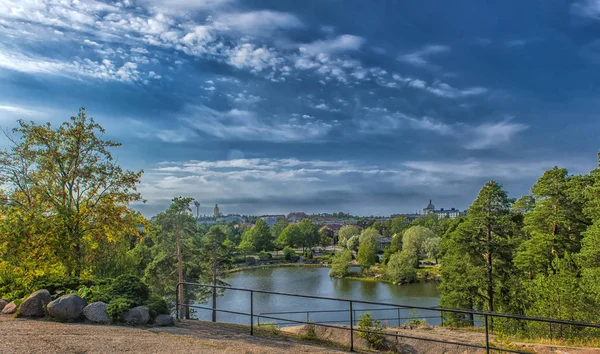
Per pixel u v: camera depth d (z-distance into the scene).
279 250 156.00
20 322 9.15
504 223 28.34
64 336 7.99
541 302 18.56
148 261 42.69
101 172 18.17
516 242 30.19
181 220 36.66
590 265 20.83
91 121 18.56
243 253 112.19
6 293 12.30
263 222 138.50
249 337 9.26
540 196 28.62
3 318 9.56
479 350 12.28
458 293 28.70
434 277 74.56
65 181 17.67
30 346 7.19
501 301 28.47
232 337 9.10
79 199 18.16
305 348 8.52
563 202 27.64
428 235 90.00
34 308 9.81
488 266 28.23
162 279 35.34
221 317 40.94
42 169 17.53
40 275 13.99
